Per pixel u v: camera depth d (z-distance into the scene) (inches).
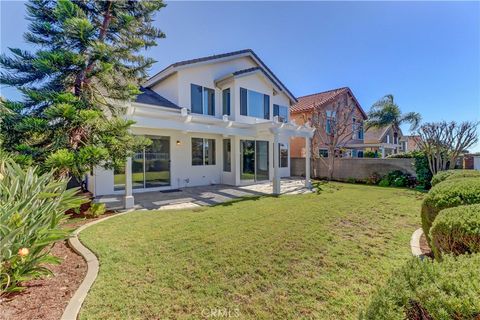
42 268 119.6
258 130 455.5
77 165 235.1
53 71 243.8
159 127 342.0
